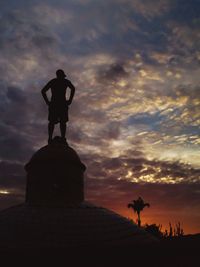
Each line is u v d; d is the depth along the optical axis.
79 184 12.50
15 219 10.58
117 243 10.36
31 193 12.17
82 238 10.03
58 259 9.37
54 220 10.53
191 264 10.16
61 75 13.59
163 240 11.69
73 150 13.16
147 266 10.15
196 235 11.75
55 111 13.33
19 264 9.17
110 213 12.30
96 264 9.60
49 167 12.19
